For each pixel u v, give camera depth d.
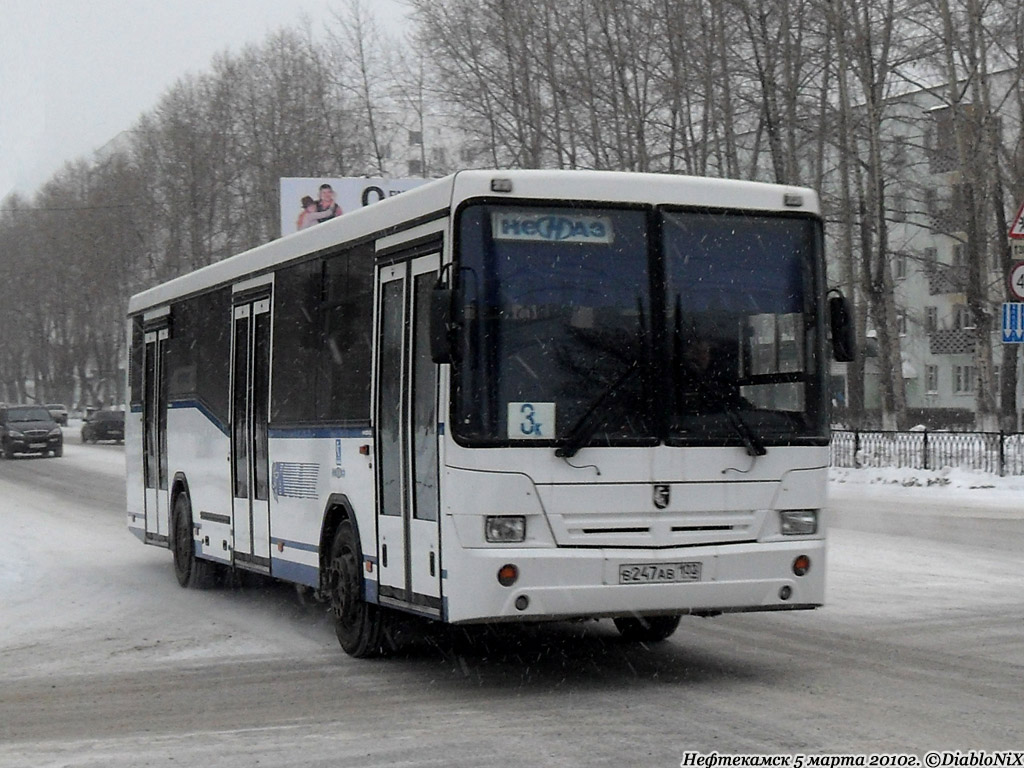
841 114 38.09
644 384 8.88
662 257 9.03
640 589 8.66
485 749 7.30
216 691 9.44
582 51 42.94
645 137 41.00
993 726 7.56
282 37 63.12
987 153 36.62
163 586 15.94
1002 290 44.62
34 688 9.84
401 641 10.62
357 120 55.34
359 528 10.40
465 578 8.55
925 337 69.81
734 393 9.05
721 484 8.93
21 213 103.31
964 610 12.16
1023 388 62.28
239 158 67.44
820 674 9.30
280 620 13.05
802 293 9.36
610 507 8.70
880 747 7.11
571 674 9.64
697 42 39.19
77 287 92.69
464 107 45.31
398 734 7.79
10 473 42.66
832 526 20.47
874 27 38.22
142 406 17.64
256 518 12.97
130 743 7.81
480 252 8.73
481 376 8.62
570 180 8.95
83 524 24.80
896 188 52.12
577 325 8.82
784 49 37.53
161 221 75.19
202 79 70.25
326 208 39.31
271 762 7.19
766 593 8.98
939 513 22.83
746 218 9.29
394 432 9.73
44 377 108.75
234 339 13.77
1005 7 37.34
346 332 10.75
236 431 13.62
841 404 54.88
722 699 8.53
